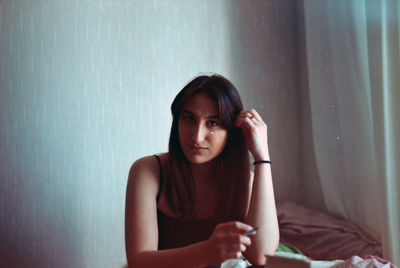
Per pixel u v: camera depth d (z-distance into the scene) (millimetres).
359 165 2484
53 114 2559
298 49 3148
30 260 2535
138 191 1244
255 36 3035
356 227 2426
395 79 2078
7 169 2496
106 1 2645
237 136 1284
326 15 2689
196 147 1136
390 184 2111
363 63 2436
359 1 2430
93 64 2623
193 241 1297
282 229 2506
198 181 1302
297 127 3164
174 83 2793
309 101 3088
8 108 2490
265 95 3070
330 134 2707
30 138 2527
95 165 2633
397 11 2061
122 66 2682
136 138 2707
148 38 2734
